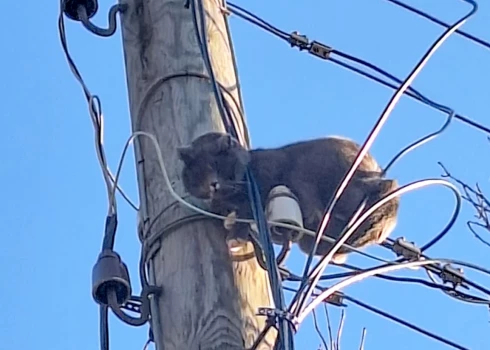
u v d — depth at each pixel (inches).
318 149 294.2
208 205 237.5
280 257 227.9
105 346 227.5
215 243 223.0
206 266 219.6
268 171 268.1
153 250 227.5
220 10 275.0
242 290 217.3
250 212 241.6
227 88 257.8
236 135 254.5
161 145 243.6
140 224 235.6
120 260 229.5
